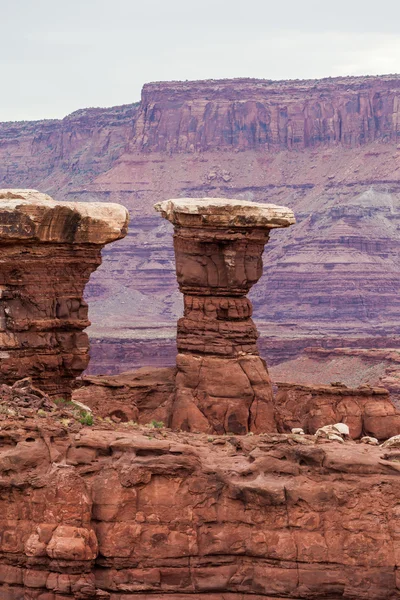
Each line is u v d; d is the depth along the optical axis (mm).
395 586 49312
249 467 50531
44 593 48875
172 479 50000
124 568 49531
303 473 50281
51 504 49156
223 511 50156
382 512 49594
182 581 49719
